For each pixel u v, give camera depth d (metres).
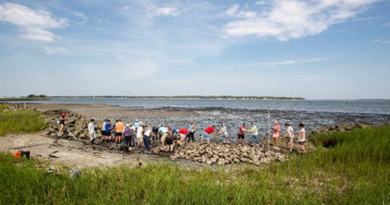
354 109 89.25
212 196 7.42
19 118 26.67
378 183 9.21
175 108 83.31
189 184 8.66
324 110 80.50
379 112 70.19
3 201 6.95
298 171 11.23
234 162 14.55
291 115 56.50
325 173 10.98
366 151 13.11
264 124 37.41
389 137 16.39
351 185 9.24
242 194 7.64
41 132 22.62
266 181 9.60
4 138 18.61
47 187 8.00
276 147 19.08
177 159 15.11
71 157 13.95
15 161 11.21
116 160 13.89
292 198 7.91
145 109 74.69
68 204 7.09
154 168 11.05
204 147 18.55
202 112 63.88
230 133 28.00
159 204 7.07
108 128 20.86
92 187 8.25
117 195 7.77
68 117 32.31
